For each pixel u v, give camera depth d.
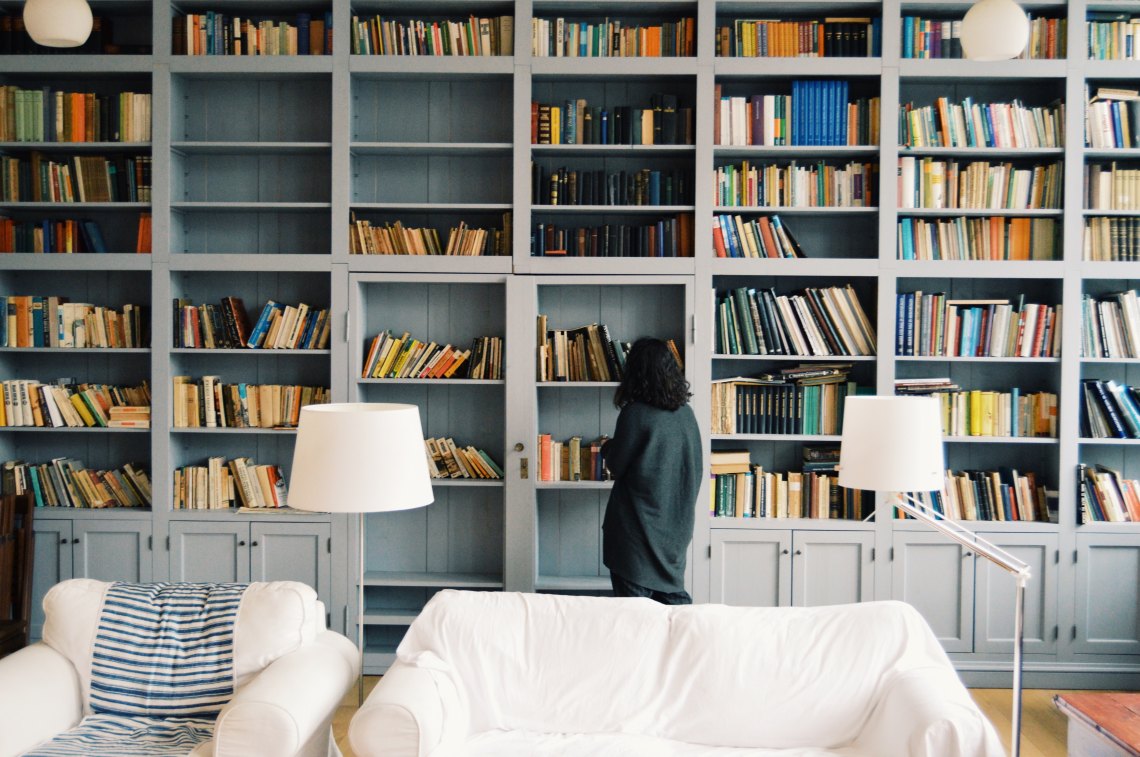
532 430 4.24
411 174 4.52
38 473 4.35
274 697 2.35
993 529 4.14
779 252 4.24
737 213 4.40
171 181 4.30
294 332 4.35
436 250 4.30
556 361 4.32
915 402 2.59
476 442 4.56
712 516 4.26
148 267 4.27
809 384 4.26
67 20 3.31
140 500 4.38
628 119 4.26
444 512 4.54
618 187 4.27
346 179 4.24
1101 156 4.25
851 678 2.66
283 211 4.52
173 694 2.68
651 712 2.67
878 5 4.21
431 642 2.74
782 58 4.16
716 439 4.45
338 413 2.45
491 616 2.79
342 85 4.23
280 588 2.81
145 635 2.76
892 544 4.15
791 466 4.49
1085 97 4.14
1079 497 4.11
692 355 4.20
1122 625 4.12
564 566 4.52
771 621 2.78
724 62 4.17
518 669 2.71
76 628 2.75
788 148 4.21
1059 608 4.13
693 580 4.21
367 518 4.53
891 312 4.18
